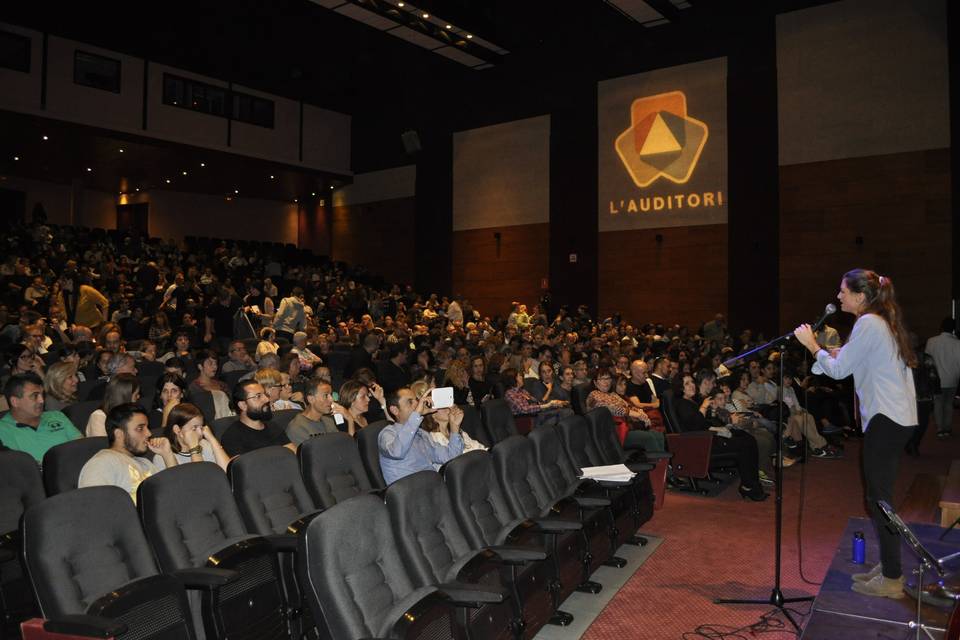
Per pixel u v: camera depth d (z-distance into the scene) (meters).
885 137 13.23
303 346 8.06
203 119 17.39
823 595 3.42
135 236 17.61
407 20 14.65
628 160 16.11
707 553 4.64
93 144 16.05
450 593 2.39
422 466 4.14
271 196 22.75
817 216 13.88
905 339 3.21
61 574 2.27
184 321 10.38
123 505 2.52
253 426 4.29
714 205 15.02
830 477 7.01
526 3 15.45
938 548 3.94
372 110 20.53
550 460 4.19
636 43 15.94
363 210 20.92
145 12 14.05
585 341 12.61
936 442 8.72
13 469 3.03
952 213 12.62
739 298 14.66
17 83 14.22
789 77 14.18
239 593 2.53
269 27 15.02
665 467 5.37
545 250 17.34
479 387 8.16
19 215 19.83
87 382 6.02
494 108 18.16
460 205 18.83
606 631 3.47
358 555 2.36
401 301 17.33
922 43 12.90
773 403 8.05
